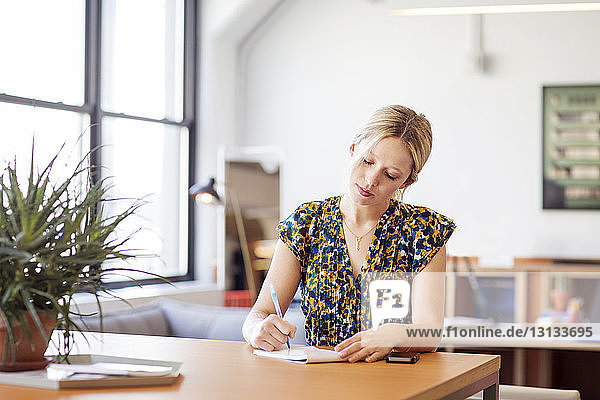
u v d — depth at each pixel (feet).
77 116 19.25
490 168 22.25
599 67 21.65
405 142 7.16
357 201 7.36
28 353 5.72
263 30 24.14
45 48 18.38
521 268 18.24
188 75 23.08
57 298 5.79
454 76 22.52
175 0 22.75
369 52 23.24
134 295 19.13
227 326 14.11
